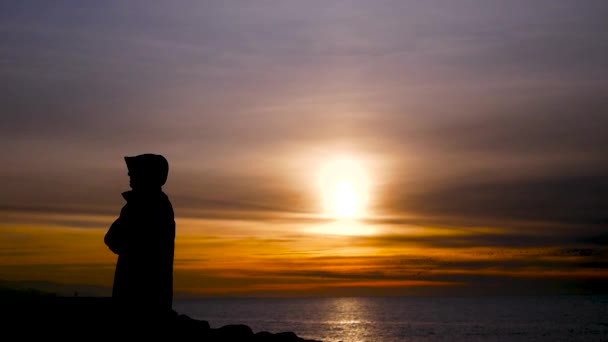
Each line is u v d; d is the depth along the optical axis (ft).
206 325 37.01
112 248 32.12
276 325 564.30
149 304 31.37
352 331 482.69
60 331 31.04
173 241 32.89
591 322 557.74
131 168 32.58
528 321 583.99
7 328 30.71
